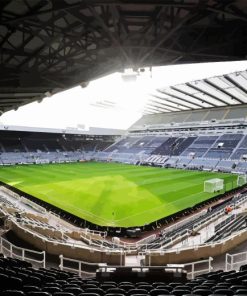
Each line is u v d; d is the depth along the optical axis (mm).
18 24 10641
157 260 13508
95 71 15945
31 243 15352
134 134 101812
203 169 62688
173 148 78688
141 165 74125
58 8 8742
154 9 11211
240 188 41625
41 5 9195
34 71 13578
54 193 37656
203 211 28953
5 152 82188
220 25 12477
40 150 90188
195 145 75750
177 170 61781
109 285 8195
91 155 94875
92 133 100062
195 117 89688
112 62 15102
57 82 15445
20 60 14844
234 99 71562
